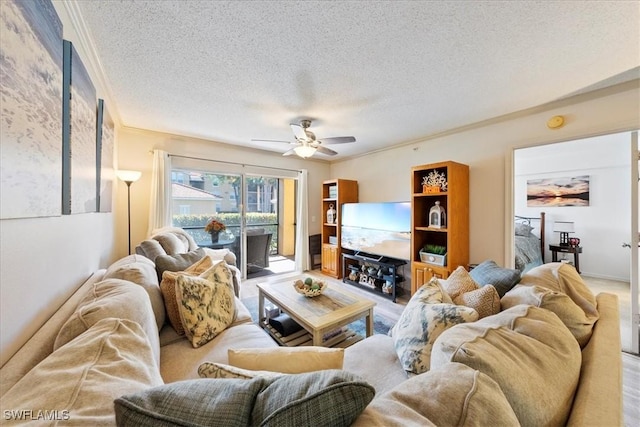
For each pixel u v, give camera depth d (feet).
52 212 3.48
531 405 1.95
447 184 9.68
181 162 12.10
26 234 2.96
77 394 1.77
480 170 10.02
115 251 9.62
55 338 2.92
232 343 4.89
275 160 15.38
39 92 3.05
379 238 12.47
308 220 16.70
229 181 14.03
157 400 1.59
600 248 14.89
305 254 16.40
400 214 11.51
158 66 6.07
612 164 14.51
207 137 12.23
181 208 12.66
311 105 8.34
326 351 3.08
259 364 2.96
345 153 15.43
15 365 2.39
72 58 4.11
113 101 8.05
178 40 5.15
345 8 4.32
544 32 4.86
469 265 10.17
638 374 6.15
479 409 1.62
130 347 2.47
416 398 1.79
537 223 16.76
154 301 4.92
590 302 3.89
